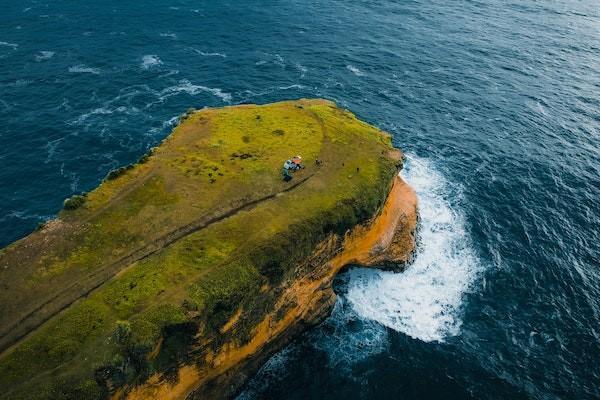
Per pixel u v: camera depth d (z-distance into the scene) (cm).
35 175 8469
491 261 7669
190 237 5769
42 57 11912
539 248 7956
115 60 12075
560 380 6166
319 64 12706
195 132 7681
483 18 17100
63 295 5100
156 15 14712
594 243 8125
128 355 4528
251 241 5700
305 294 6112
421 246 7744
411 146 9988
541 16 17900
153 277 5234
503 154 10006
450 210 8525
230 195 6438
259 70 12194
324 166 7094
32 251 5547
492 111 11381
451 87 12212
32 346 4575
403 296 7056
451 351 6419
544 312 6975
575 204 8894
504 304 7056
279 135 7738
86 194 6312
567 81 12962
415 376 6112
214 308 5066
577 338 6656
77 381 4294
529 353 6444
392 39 14538
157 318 4756
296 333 6362
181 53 12700
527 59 14038
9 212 7769
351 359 6253
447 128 10656
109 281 5244
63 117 9906
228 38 13712
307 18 15538
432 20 16388
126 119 10000
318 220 6088
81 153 9006
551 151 10212
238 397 5791
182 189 6475
